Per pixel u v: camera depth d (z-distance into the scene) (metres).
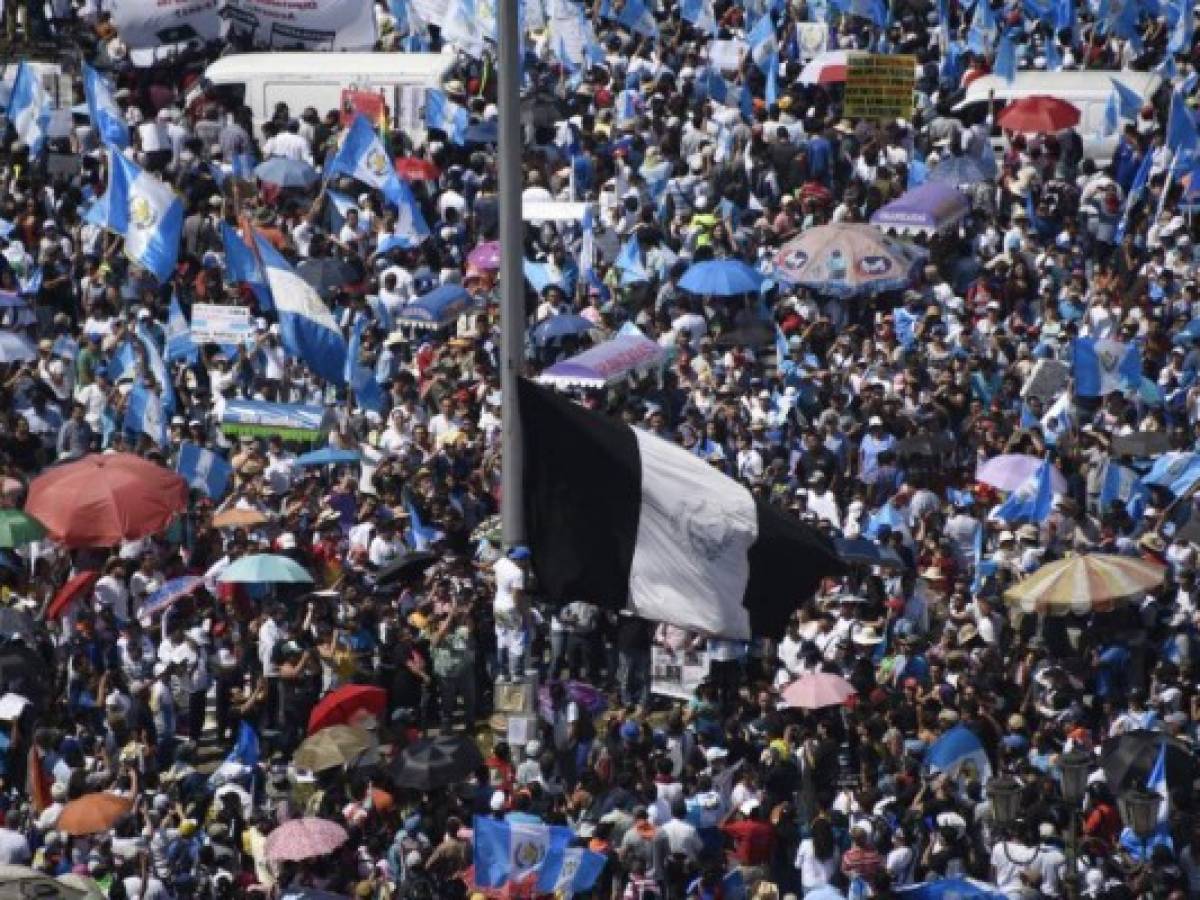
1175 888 101.50
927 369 152.12
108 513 122.44
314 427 135.12
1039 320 161.75
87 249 159.88
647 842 103.12
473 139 174.25
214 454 133.00
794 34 198.00
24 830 107.44
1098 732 119.50
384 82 180.38
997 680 117.69
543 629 124.75
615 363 142.50
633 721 111.00
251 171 171.75
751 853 105.44
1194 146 171.12
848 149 175.75
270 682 118.50
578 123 177.62
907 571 124.06
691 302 157.88
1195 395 148.75
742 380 148.88
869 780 109.56
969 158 174.00
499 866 95.12
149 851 101.62
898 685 117.88
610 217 165.62
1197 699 116.94
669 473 83.00
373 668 119.31
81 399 143.38
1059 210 173.25
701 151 173.62
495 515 133.62
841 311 159.62
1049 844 104.19
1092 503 138.62
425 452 137.38
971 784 107.31
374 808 106.75
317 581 125.69
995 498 137.88
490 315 153.38
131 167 146.25
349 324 152.38
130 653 119.69
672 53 191.62
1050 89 185.38
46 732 108.06
